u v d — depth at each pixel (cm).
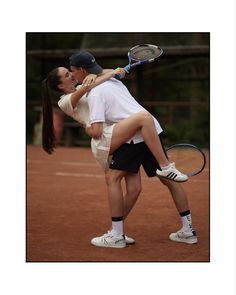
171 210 884
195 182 1160
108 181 670
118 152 656
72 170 1386
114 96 651
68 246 687
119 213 671
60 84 675
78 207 923
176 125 2516
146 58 723
